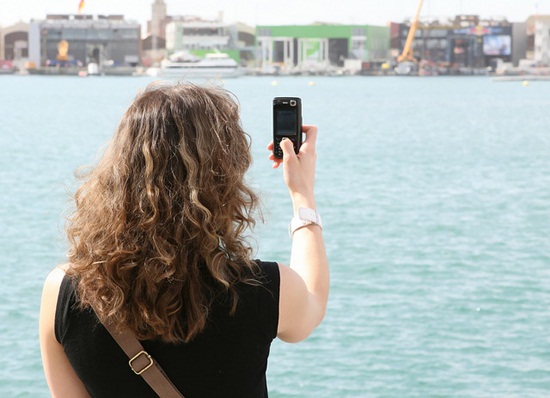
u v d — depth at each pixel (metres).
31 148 36.75
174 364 1.67
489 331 10.41
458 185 25.80
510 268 14.23
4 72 196.12
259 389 1.71
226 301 1.67
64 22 186.38
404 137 43.16
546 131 47.09
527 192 24.19
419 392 8.48
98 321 1.67
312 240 1.91
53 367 1.72
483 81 163.00
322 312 1.83
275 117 1.98
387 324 10.62
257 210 1.76
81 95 87.62
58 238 1.82
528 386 8.62
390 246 16.28
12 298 11.86
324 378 8.75
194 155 1.67
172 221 1.65
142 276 1.63
